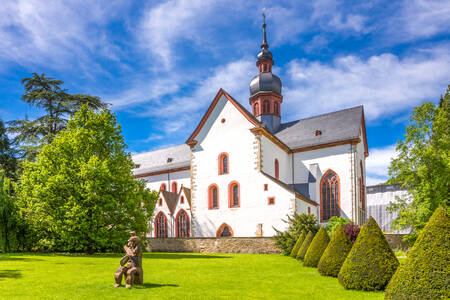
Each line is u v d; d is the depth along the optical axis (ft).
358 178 132.46
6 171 131.85
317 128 147.02
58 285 40.04
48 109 129.29
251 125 122.52
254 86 167.94
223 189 124.67
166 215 151.74
